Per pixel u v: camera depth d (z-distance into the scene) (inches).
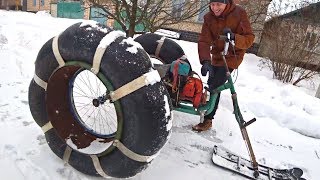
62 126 112.5
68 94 116.3
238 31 136.7
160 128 95.3
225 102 193.3
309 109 207.9
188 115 168.7
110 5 250.5
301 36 376.8
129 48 97.3
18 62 211.6
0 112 141.9
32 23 504.7
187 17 240.1
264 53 452.8
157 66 135.3
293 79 395.2
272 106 189.9
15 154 114.3
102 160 105.3
